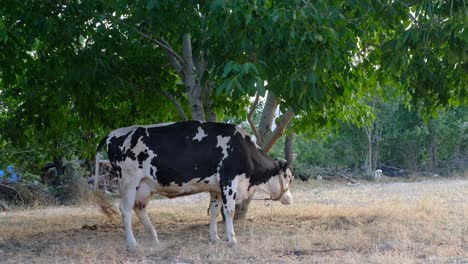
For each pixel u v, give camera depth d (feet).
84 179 65.62
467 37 22.75
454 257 23.27
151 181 26.96
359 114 39.55
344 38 24.85
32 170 60.23
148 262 23.71
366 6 24.02
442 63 28.14
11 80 32.65
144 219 27.89
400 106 109.50
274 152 104.94
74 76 29.32
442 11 23.27
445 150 115.03
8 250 27.35
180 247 27.12
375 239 27.45
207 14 24.43
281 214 39.73
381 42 30.71
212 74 25.26
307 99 24.88
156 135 26.86
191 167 26.81
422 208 40.06
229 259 23.82
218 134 27.27
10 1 27.17
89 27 29.32
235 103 37.45
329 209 41.98
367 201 52.39
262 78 22.38
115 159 27.07
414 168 116.47
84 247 27.22
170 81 35.99
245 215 35.96
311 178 97.25
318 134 42.16
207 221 37.83
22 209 57.00
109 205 28.22
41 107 35.47
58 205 62.18
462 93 28.86
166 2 23.62
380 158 119.96
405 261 21.98
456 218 33.91
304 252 24.98
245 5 21.99
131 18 29.81
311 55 23.27
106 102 35.88
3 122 36.60
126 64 32.53
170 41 34.50
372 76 34.53
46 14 28.17
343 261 22.63
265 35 22.43
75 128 39.52
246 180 28.27
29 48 31.60
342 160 116.47
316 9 22.22
